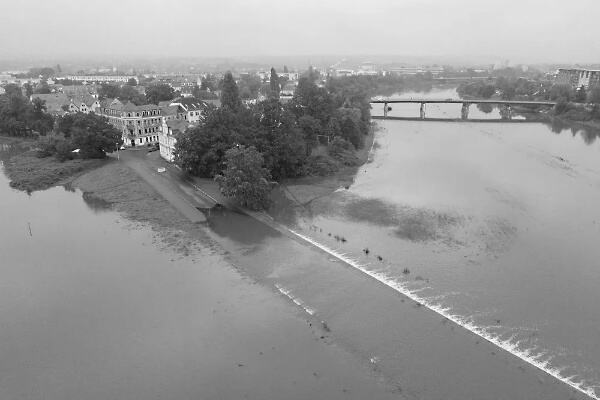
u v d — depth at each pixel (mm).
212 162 130125
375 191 120875
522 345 58562
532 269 77375
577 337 60000
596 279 73812
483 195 114750
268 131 132125
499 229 93750
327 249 87750
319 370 55250
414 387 52156
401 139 191875
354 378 53812
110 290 73812
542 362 55531
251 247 89500
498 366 54906
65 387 53594
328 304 69062
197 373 55281
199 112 192000
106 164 148750
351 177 134875
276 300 70562
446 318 64438
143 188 124188
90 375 55406
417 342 59656
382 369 55125
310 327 63500
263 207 110312
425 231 94000
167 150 152250
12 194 124562
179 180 131250
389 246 87875
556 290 70875
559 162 147750
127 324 64875
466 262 80500
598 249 84188
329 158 146500
